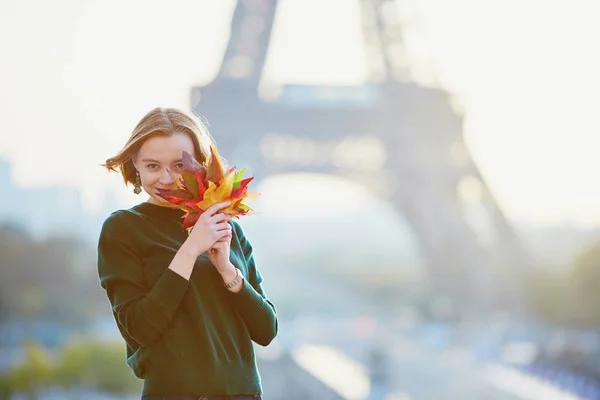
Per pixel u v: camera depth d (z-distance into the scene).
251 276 7.36
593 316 109.25
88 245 140.75
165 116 6.89
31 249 131.88
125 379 66.88
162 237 6.89
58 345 102.31
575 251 122.56
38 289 130.12
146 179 6.85
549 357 75.50
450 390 60.72
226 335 6.77
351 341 127.56
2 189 157.25
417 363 79.06
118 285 6.78
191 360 6.58
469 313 91.94
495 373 67.44
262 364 86.38
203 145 6.95
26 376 63.31
